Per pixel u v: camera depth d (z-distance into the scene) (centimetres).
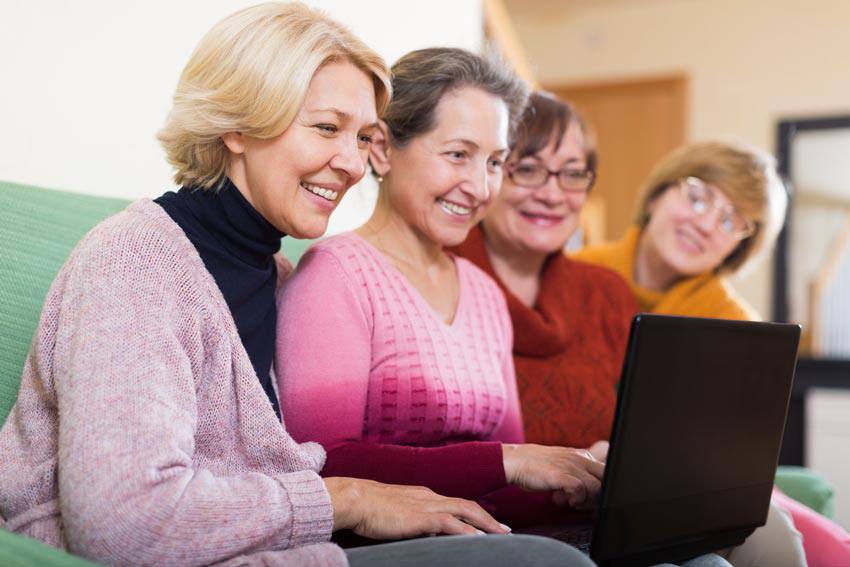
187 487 82
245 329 105
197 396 97
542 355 165
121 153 150
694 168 203
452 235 133
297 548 85
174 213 101
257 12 102
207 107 100
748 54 493
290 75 99
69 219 117
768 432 112
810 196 469
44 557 71
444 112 129
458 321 137
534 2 509
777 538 132
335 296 121
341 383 117
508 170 166
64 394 85
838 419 425
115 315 87
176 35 160
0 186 112
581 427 164
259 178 104
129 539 78
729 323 102
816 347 458
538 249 167
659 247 205
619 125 520
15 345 106
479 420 131
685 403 98
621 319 178
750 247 208
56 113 138
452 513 100
